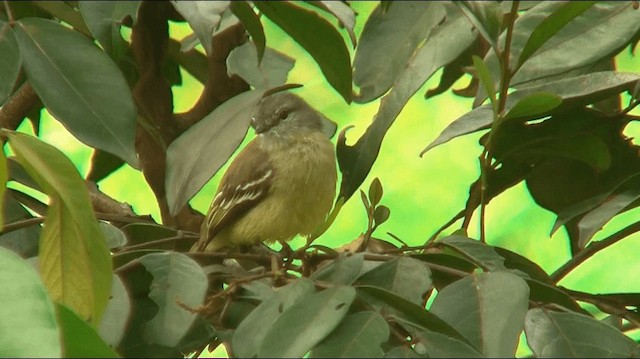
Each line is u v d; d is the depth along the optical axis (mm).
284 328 5254
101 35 7719
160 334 5578
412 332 5668
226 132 7125
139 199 13062
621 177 8758
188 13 7016
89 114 7055
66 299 5949
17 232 7996
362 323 5371
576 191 9117
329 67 7965
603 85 7969
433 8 8758
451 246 6863
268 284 6367
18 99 9898
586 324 5723
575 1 6781
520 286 5672
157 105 10156
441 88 10758
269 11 7789
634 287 11930
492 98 7043
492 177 8773
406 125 13531
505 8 8602
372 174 13344
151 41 10016
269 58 9859
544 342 5652
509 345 5430
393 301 5648
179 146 7184
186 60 11133
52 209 5953
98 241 5816
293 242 12695
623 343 5641
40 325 4914
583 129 8445
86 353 5027
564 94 8055
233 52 9852
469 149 13289
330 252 7117
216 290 6848
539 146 8383
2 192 6207
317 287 5824
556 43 8148
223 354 11094
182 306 5637
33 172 5945
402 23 8789
